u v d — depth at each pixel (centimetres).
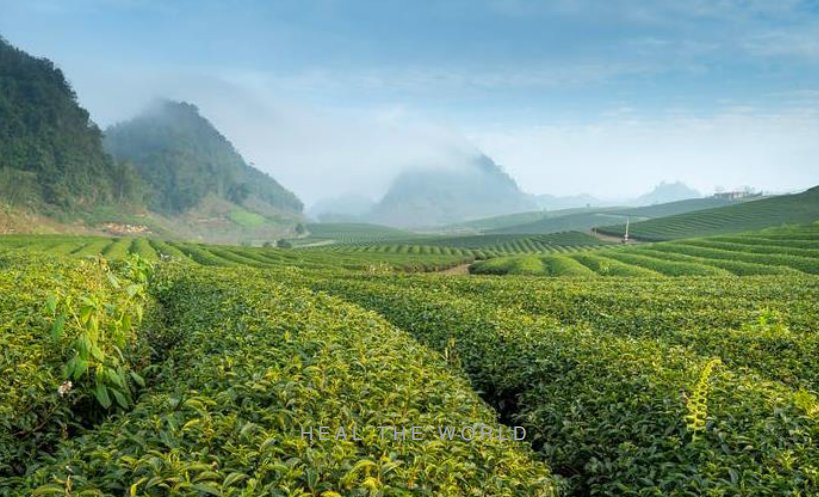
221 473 509
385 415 715
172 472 502
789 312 2098
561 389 1130
